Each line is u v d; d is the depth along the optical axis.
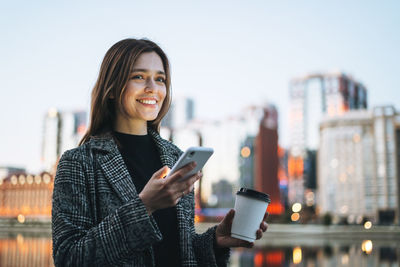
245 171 150.50
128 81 1.92
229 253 2.02
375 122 151.12
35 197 109.12
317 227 65.00
